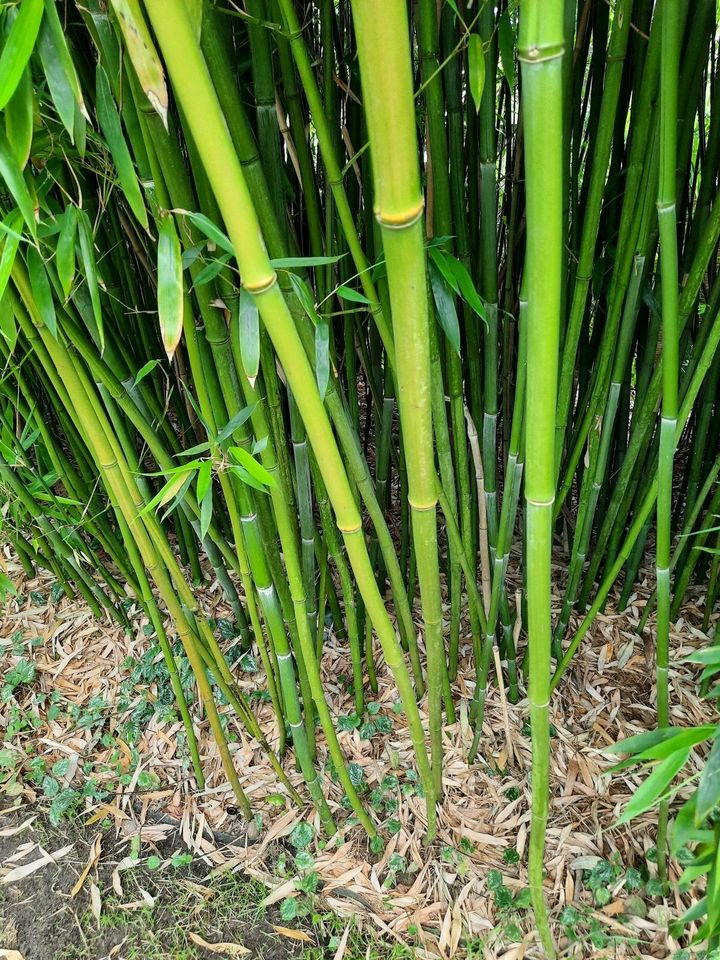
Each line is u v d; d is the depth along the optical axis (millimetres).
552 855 1023
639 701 1211
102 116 542
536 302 458
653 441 1167
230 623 1442
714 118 929
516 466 931
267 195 669
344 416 820
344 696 1294
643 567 1442
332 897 1020
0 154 517
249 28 656
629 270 858
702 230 997
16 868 1103
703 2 727
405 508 1268
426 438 584
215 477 1344
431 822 1034
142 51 429
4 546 1722
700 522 1298
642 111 742
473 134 908
